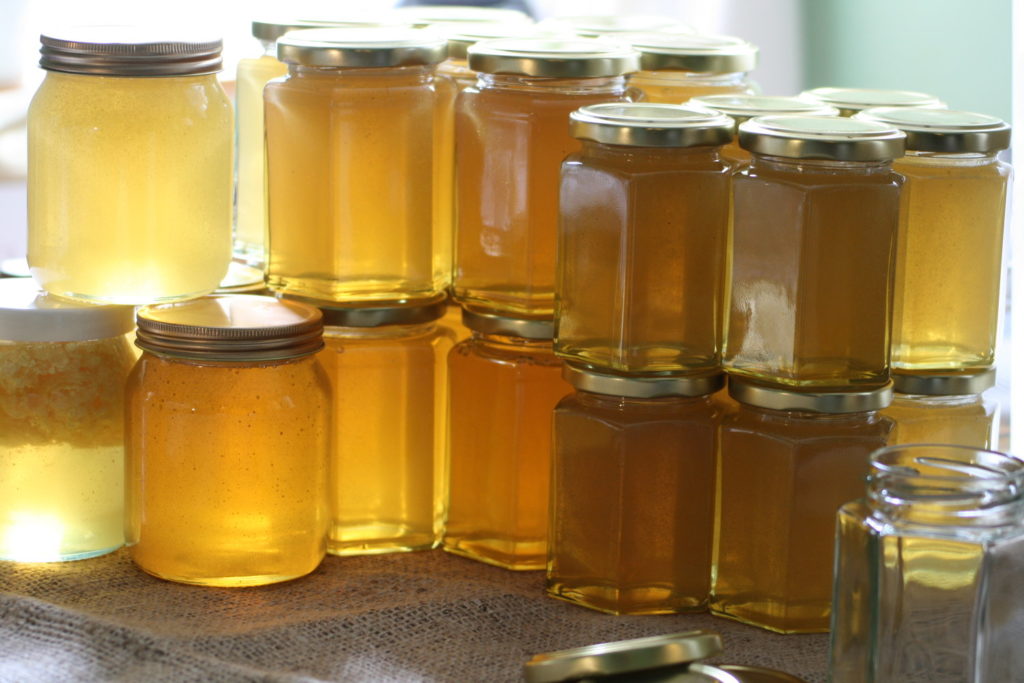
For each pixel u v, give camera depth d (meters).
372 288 1.13
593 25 1.26
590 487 1.09
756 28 1.62
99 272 1.11
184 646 1.04
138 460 1.11
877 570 0.98
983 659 0.97
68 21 1.63
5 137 1.64
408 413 1.15
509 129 1.10
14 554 1.13
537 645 1.07
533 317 1.12
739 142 1.06
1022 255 1.30
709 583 1.10
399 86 1.12
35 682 1.01
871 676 0.98
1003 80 1.52
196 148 1.12
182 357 1.09
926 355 1.10
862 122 1.07
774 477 1.07
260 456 1.10
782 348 1.06
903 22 1.58
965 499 0.97
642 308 1.06
